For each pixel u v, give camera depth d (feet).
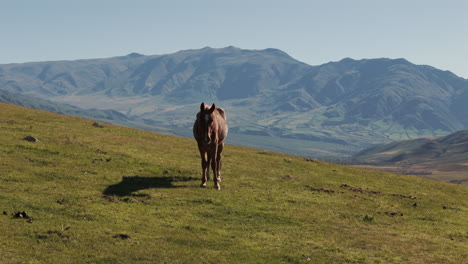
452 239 51.31
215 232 45.70
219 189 65.57
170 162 83.46
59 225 42.55
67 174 63.46
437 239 50.31
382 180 103.65
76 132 104.53
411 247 45.85
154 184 65.10
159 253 38.24
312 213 57.26
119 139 104.53
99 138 100.17
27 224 41.68
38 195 51.83
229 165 90.02
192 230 45.70
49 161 69.26
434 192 95.35
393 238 48.91
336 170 108.17
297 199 64.90
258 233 46.62
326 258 40.24
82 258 35.81
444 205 76.28
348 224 53.67
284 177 84.58
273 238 45.24
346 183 89.45
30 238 38.52
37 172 62.08
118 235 41.42
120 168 72.49
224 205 56.49
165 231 44.52
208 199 58.29
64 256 35.70
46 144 80.28
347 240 46.62
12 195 50.16
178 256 37.93
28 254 35.19
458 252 45.24
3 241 36.88
